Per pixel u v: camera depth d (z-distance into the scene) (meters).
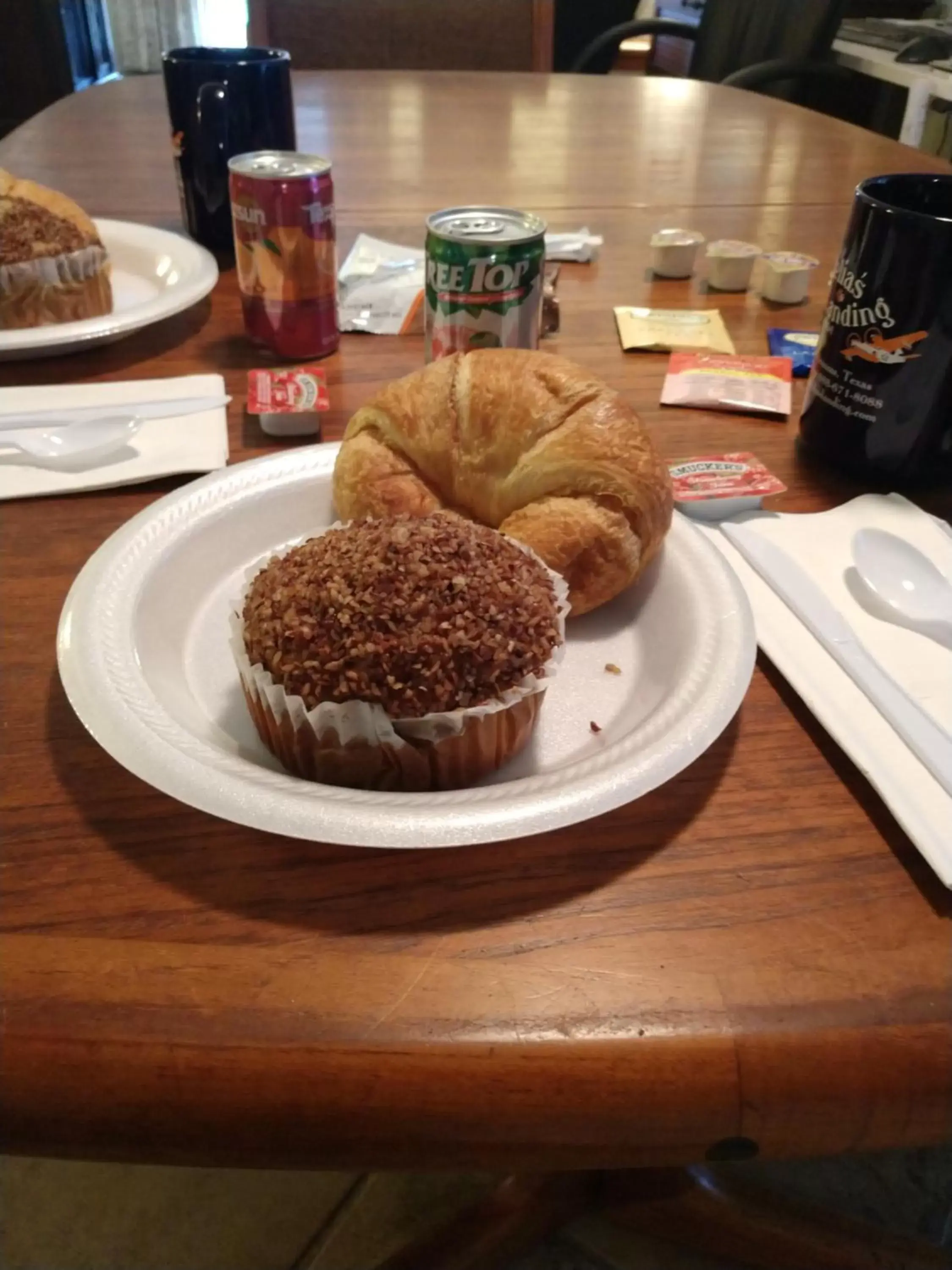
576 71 2.21
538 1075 0.31
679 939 0.36
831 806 0.43
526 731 0.46
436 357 0.74
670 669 0.50
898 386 0.63
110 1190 0.90
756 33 2.10
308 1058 0.31
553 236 1.09
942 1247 0.87
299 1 1.97
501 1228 0.79
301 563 0.46
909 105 2.14
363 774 0.44
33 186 0.84
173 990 0.33
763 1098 0.31
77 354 0.83
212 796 0.38
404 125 1.55
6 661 0.49
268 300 0.80
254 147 0.99
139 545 0.54
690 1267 0.86
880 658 0.49
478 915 0.37
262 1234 0.88
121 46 3.25
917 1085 0.32
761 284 1.05
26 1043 0.31
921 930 0.37
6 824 0.40
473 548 0.46
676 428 0.76
